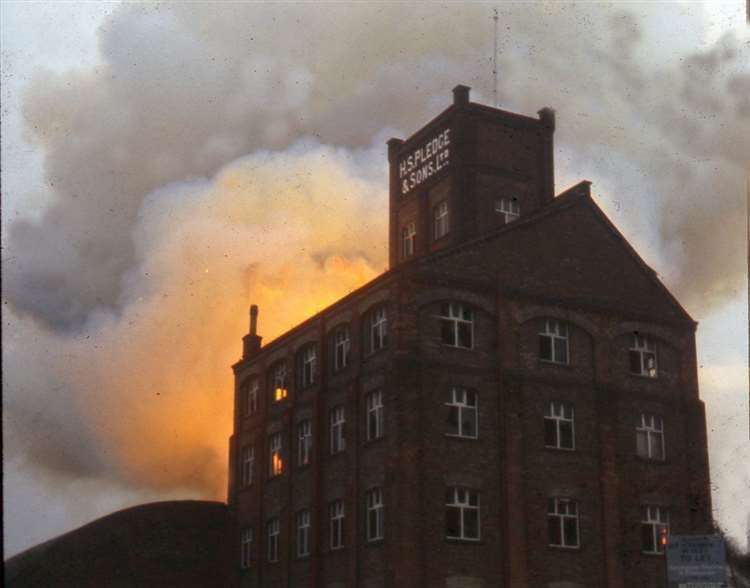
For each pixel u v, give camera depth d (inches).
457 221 1763.0
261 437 1879.9
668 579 1067.3
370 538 1425.9
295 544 1680.6
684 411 1616.6
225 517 1999.3
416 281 1443.2
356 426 1499.8
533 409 1472.7
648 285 1657.2
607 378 1552.7
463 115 1806.1
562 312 1547.7
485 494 1402.6
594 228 1637.6
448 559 1344.7
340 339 1636.3
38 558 1877.5
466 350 1456.7
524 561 1387.8
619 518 1487.5
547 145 1871.3
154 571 1905.8
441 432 1397.6
